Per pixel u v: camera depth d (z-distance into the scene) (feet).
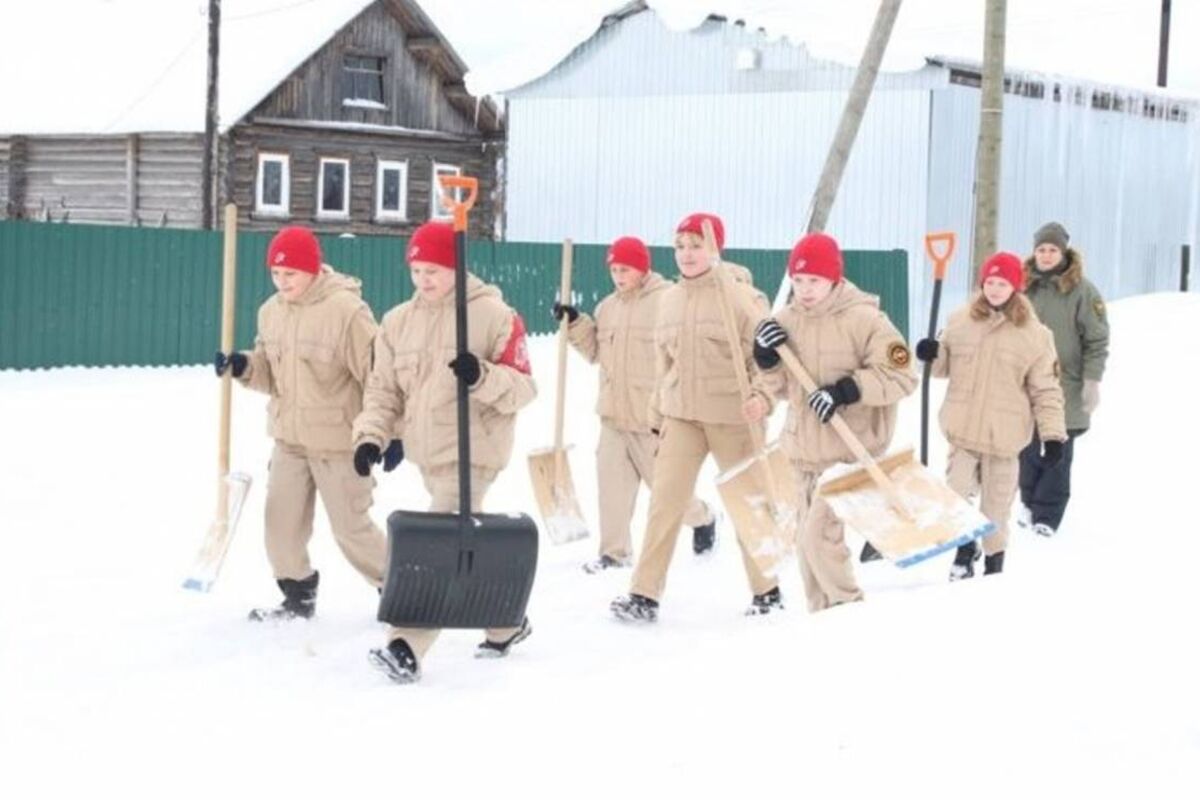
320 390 22.15
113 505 30.83
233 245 22.98
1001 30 56.95
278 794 14.21
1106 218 94.53
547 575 26.94
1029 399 26.21
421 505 32.40
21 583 24.58
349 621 22.75
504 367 20.10
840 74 86.99
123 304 57.88
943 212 84.48
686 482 23.44
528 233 99.50
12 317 55.21
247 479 22.30
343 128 113.91
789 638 16.49
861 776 12.86
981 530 21.63
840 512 21.53
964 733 13.43
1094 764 12.71
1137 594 16.63
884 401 21.91
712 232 23.00
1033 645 15.24
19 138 117.29
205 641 21.34
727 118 91.45
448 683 19.25
